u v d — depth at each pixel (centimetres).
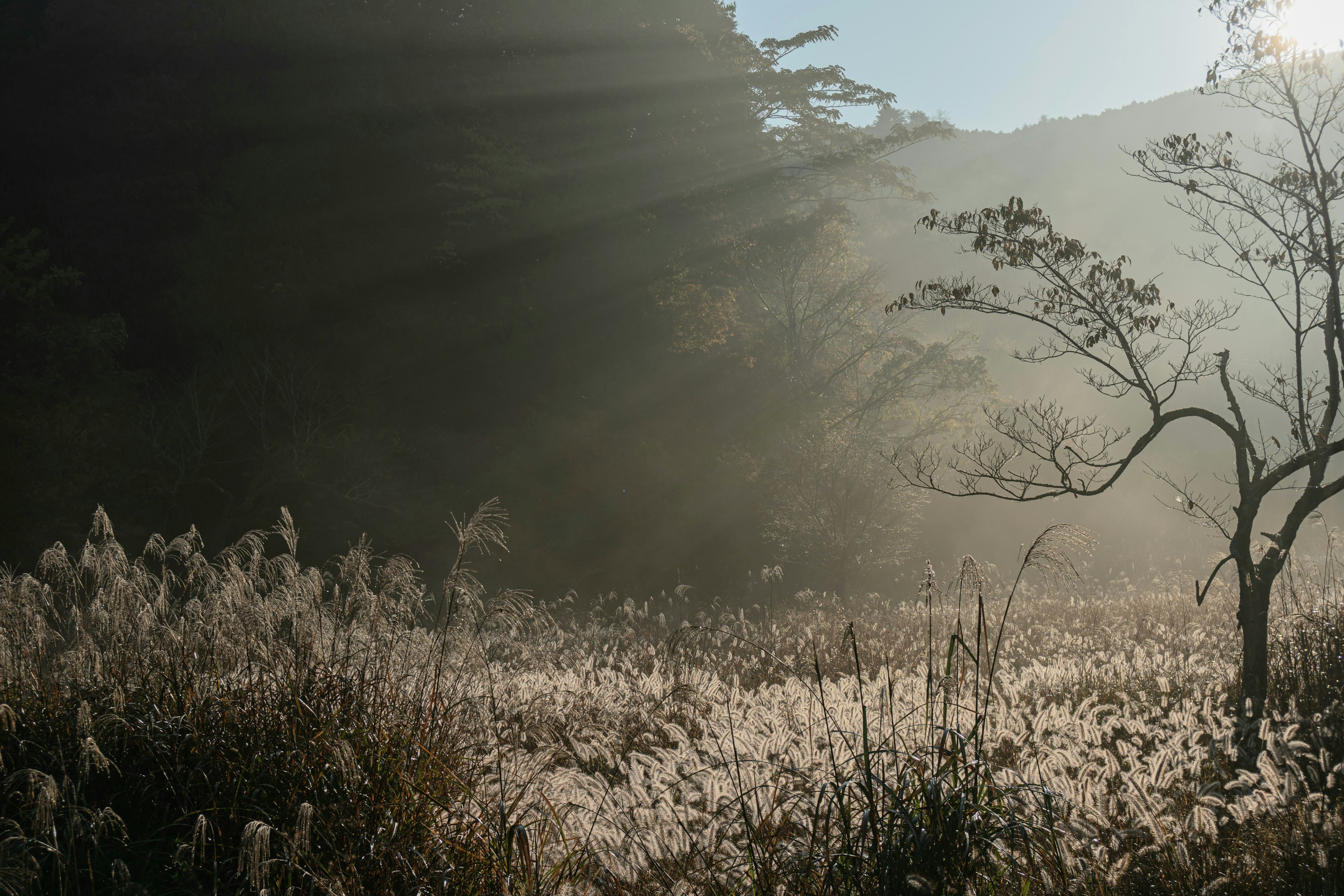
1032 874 373
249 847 351
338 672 499
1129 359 729
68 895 376
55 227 3228
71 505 2317
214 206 3241
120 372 2788
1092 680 820
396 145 3494
